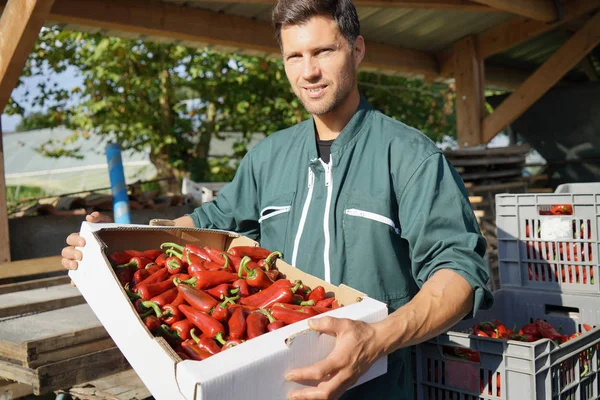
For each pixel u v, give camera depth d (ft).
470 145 26.27
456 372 7.17
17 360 7.32
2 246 14.84
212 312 5.72
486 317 9.71
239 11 19.97
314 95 6.28
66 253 6.05
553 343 6.91
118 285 5.32
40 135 55.93
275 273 6.53
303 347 4.72
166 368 4.58
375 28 23.85
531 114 29.60
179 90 38.06
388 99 42.50
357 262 6.47
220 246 7.41
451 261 5.71
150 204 19.35
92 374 7.62
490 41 25.79
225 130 38.47
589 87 27.89
